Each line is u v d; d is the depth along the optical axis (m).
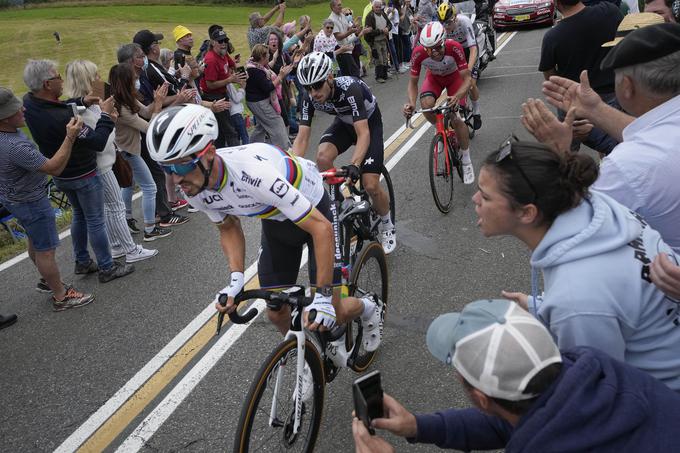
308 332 2.85
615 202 1.58
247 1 40.03
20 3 46.44
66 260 5.49
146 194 5.57
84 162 4.54
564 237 1.49
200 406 3.24
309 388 2.64
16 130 4.00
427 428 1.57
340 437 2.89
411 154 7.05
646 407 1.18
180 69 7.13
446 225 5.09
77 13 41.06
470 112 7.13
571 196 1.49
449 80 5.92
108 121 4.45
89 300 4.61
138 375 3.60
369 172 4.28
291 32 10.95
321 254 2.39
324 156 4.39
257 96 7.44
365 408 1.46
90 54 24.30
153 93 6.19
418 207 5.54
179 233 5.79
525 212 1.53
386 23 11.92
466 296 3.98
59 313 4.52
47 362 3.87
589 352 1.27
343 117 4.20
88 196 4.66
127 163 5.20
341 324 2.94
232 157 2.37
